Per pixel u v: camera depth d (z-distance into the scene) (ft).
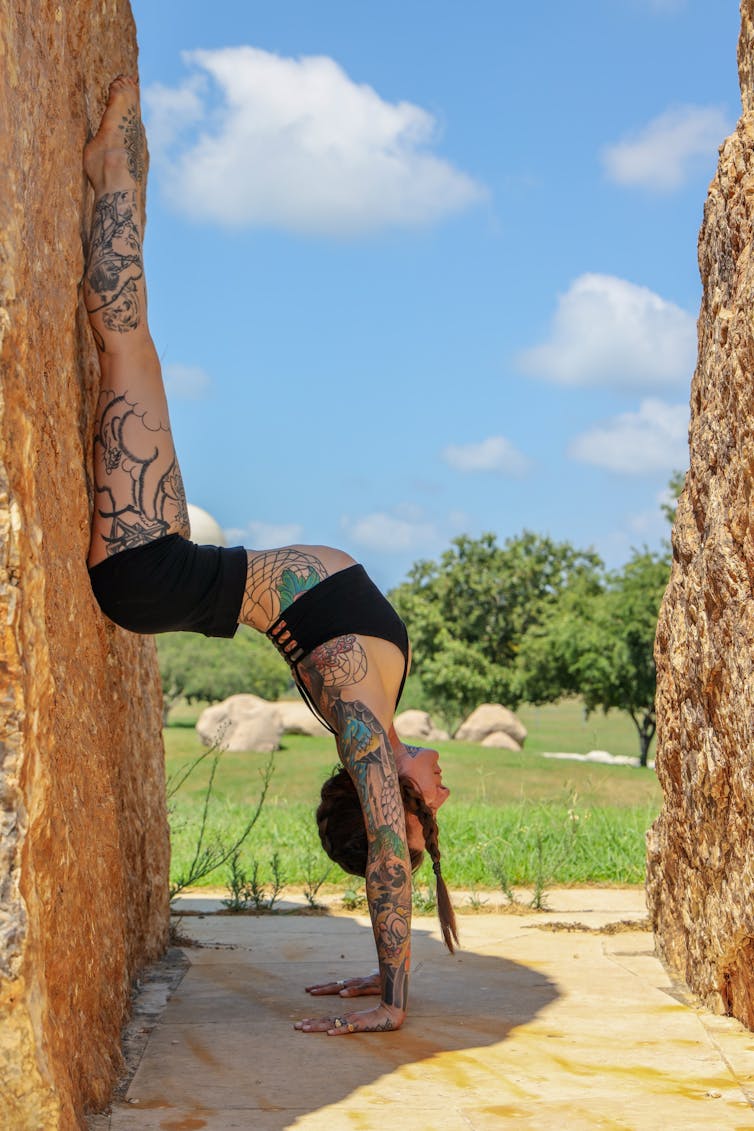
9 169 7.09
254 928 17.22
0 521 6.64
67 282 10.00
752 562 10.44
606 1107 8.55
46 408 8.91
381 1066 9.71
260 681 132.36
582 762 69.26
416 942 15.92
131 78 12.81
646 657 96.22
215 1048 10.31
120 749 12.58
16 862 6.45
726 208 11.61
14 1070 6.37
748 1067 9.64
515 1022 11.30
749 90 11.91
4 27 7.32
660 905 14.44
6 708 6.56
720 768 11.12
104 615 11.21
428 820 12.60
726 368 11.16
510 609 137.59
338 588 11.58
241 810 35.22
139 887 13.61
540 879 19.22
